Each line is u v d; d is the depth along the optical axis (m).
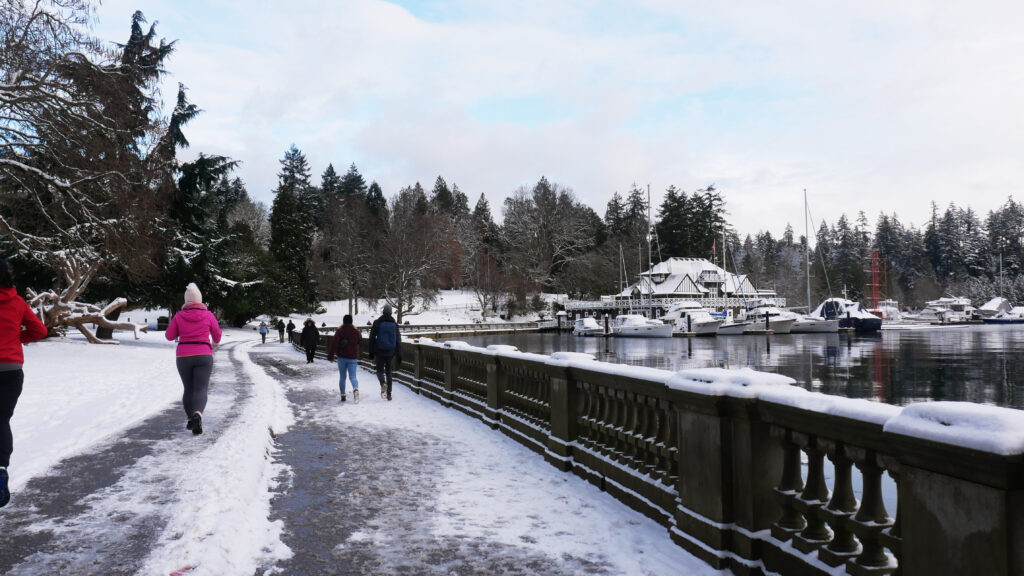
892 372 36.31
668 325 76.88
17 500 5.00
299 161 127.00
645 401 5.11
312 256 96.38
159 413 9.62
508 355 8.23
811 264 143.12
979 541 2.34
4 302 4.70
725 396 3.91
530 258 108.25
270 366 21.16
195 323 7.86
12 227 23.03
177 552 3.85
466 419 9.63
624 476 5.31
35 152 20.41
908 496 2.68
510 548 4.21
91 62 20.17
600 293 113.12
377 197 135.88
